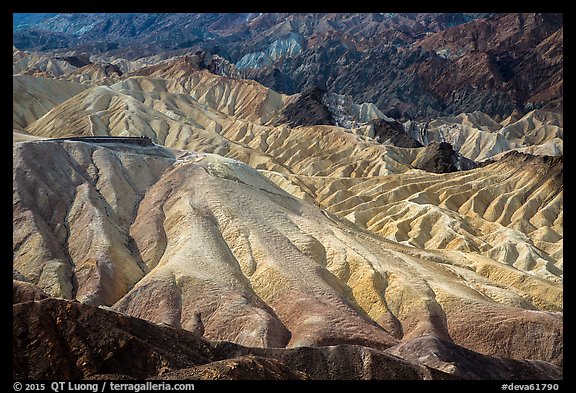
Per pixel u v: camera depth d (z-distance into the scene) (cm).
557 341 9438
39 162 11388
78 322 6912
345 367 7519
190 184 11781
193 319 9200
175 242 10638
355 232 12275
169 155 13025
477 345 9619
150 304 9394
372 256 11050
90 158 12081
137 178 12150
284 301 9675
